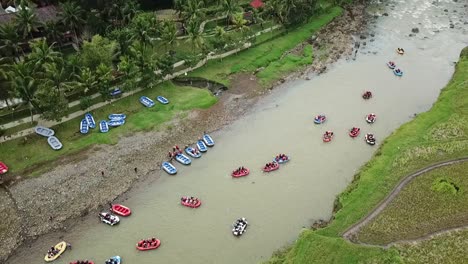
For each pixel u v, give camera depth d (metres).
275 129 107.88
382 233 76.94
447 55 138.62
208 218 84.88
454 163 92.38
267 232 82.12
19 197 86.62
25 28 114.00
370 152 100.94
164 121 107.31
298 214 85.88
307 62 134.38
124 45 115.75
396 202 83.38
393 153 96.75
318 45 143.25
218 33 129.12
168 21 126.62
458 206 81.94
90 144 99.25
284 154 99.69
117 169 94.12
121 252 78.38
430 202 83.00
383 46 143.12
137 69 110.12
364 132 107.06
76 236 80.88
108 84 106.94
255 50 137.50
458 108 110.38
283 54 138.25
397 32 151.38
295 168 96.44
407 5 170.75
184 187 91.50
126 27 122.31
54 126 103.00
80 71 107.12
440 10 167.00
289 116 112.38
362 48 142.12
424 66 133.25
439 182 86.56
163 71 116.81
